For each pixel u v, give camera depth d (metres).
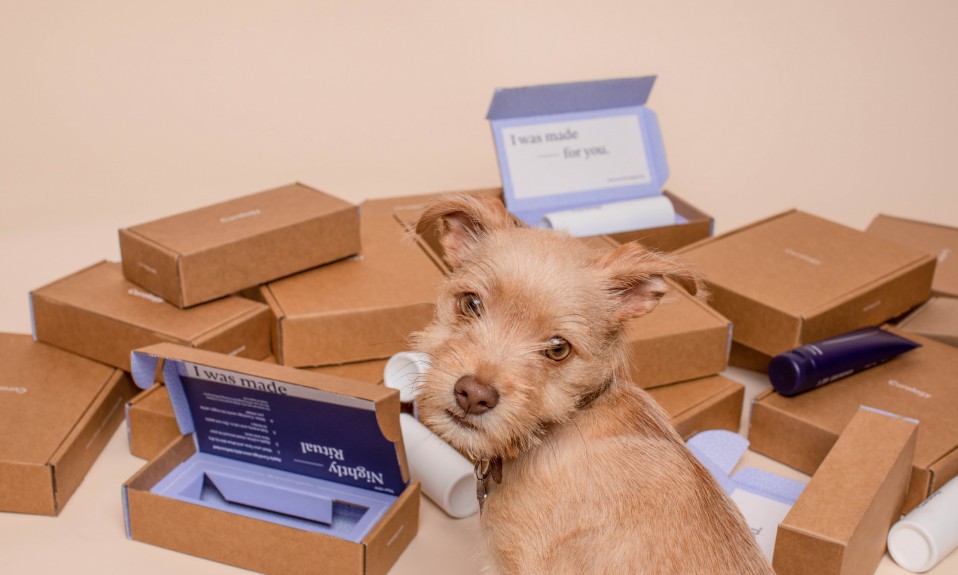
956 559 0.93
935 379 1.05
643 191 1.26
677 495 0.77
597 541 0.77
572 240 0.82
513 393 0.75
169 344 0.94
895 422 0.94
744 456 1.04
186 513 0.89
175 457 0.96
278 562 0.88
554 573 0.78
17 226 1.31
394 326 1.04
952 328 1.12
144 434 1.00
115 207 1.35
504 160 1.21
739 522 0.79
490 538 0.80
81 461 0.97
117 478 0.98
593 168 1.24
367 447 0.93
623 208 1.21
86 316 1.02
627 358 0.83
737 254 1.15
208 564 0.90
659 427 0.80
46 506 0.93
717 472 0.98
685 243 1.22
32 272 1.23
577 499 0.77
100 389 1.01
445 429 0.77
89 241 1.29
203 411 0.96
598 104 1.25
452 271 0.83
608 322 0.80
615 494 0.77
